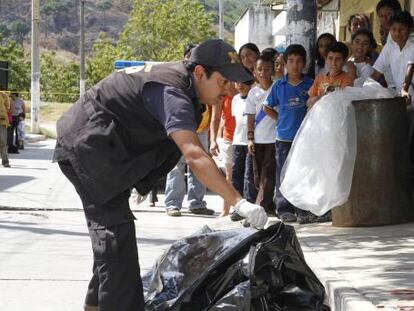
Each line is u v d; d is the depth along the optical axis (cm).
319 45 1062
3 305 634
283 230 433
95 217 446
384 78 945
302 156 833
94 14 15675
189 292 432
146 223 1039
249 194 1036
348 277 618
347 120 827
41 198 1300
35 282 708
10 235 943
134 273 446
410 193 878
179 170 1102
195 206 1120
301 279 431
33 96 3447
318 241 786
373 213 853
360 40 979
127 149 444
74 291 678
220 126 1136
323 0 1941
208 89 440
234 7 12081
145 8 6072
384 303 529
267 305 424
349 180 830
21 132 2641
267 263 423
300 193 832
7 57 5688
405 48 914
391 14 1032
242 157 1053
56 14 15450
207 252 443
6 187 1470
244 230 445
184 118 421
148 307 450
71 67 6650
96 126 439
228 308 420
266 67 1001
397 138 856
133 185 451
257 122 1009
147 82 432
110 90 442
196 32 5997
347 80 909
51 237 931
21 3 15888
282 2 2153
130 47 6138
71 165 452
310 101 905
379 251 725
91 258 811
